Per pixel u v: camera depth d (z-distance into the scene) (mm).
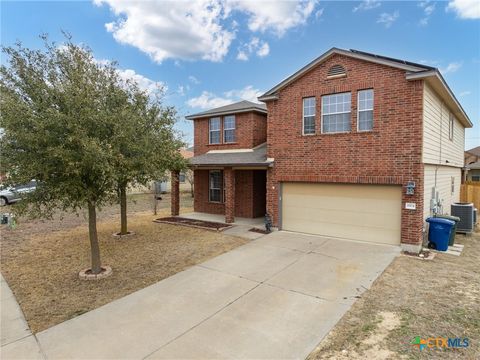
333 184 10500
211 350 4125
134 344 4309
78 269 7730
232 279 6852
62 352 4145
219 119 16078
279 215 11766
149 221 14461
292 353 4020
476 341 4152
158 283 6711
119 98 7289
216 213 16219
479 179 30719
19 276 7266
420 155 8672
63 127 5793
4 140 5672
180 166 11797
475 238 10891
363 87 9594
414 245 8789
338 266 7594
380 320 4820
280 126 11508
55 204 6531
